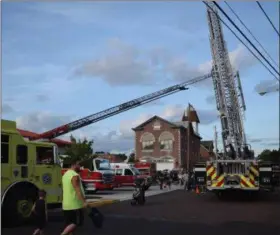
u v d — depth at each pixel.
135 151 79.06
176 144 76.81
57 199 14.53
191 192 31.38
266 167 22.50
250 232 11.93
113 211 17.58
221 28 23.25
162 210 17.97
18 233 11.60
